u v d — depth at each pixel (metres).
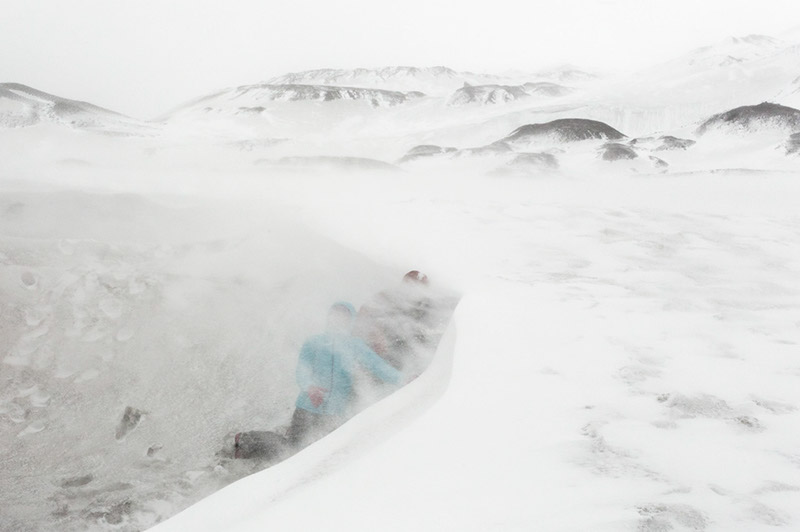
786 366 2.46
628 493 1.56
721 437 1.87
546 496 1.56
